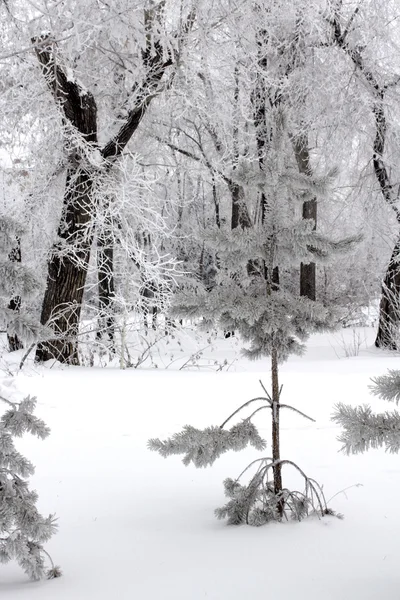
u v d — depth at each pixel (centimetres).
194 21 1169
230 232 394
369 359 1216
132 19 1017
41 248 1295
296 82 1555
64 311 1207
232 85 1430
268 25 1441
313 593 276
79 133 1170
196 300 387
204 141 1898
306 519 394
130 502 441
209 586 288
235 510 392
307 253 397
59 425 653
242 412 700
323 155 1675
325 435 607
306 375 913
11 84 1224
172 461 544
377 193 1636
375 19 1496
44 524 313
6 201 1292
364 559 320
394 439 249
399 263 1546
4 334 1559
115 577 306
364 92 1522
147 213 1331
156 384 857
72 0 1002
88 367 1123
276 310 396
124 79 1328
